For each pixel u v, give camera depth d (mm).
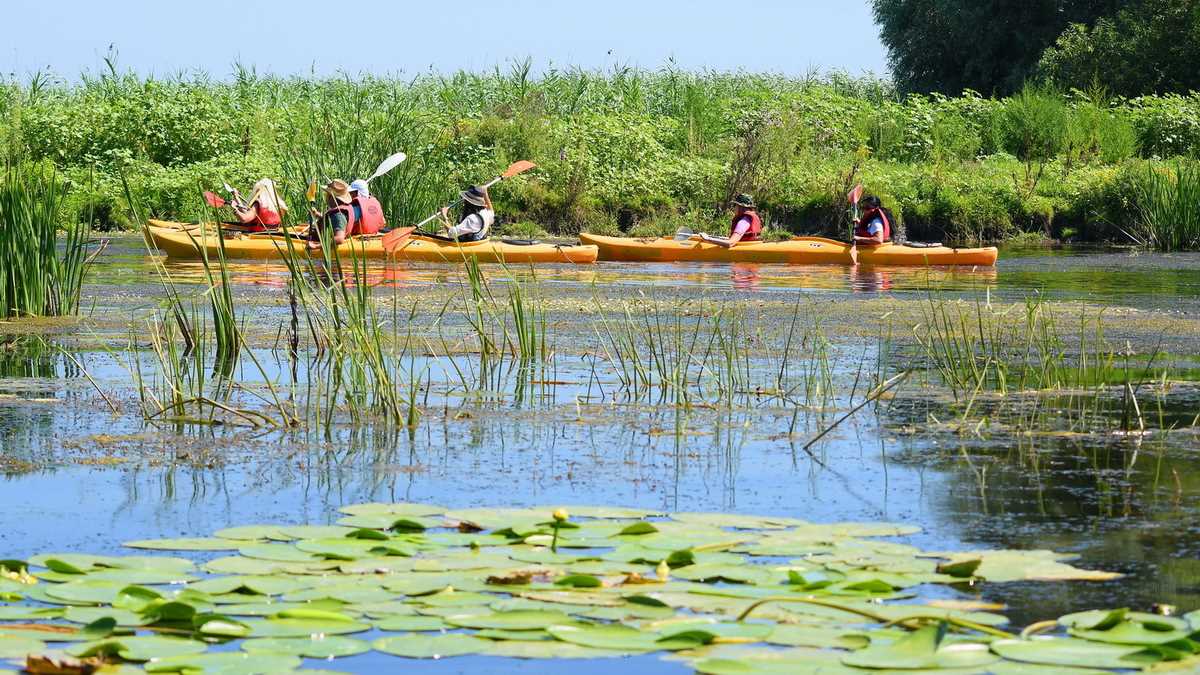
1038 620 10133
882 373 23266
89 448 16859
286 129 76250
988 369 23703
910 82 125250
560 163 70500
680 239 50875
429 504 14086
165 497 14398
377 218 45219
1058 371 23578
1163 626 9516
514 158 72125
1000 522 13430
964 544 12570
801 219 68812
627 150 73125
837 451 16969
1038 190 70688
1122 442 17453
